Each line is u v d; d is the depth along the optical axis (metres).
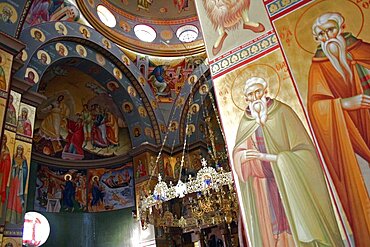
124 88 12.87
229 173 7.88
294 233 4.35
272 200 4.66
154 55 13.95
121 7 13.71
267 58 5.41
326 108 4.59
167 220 10.36
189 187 8.16
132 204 12.43
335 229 4.11
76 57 11.36
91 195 12.49
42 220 10.80
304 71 4.89
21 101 8.91
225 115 5.50
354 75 4.52
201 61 13.99
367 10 4.66
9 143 7.99
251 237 4.64
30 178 11.18
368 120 4.27
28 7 8.84
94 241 11.83
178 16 14.65
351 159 4.26
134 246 11.70
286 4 5.37
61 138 12.48
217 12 6.15
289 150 4.76
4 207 7.39
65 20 11.02
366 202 4.01
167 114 13.95
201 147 13.51
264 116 5.14
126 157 13.12
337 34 4.79
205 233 13.23
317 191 4.37
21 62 8.45
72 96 13.00
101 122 13.60
